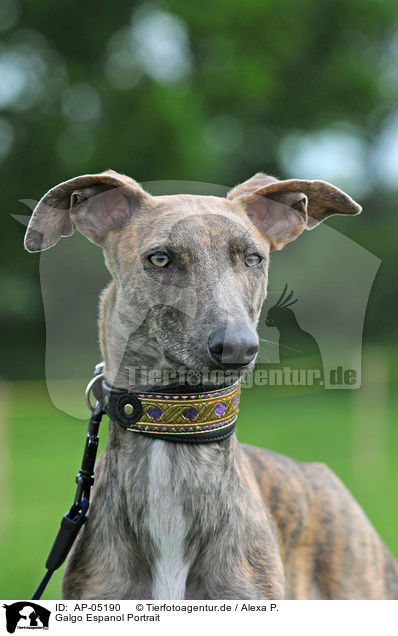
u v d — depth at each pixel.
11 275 13.70
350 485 9.12
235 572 3.29
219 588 3.27
